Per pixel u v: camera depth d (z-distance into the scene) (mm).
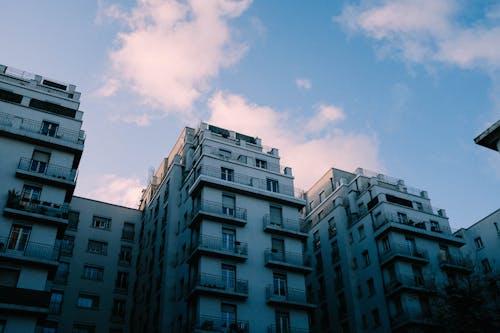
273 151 49719
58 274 48656
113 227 55375
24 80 40594
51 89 41500
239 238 40406
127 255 54312
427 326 42094
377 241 49031
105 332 47781
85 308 48156
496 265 50156
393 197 52125
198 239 39312
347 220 54531
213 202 41031
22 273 30797
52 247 32469
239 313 36500
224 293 36250
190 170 48312
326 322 51531
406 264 46125
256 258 40125
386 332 44219
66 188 35500
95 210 55344
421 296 44531
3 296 29266
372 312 46719
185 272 40594
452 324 36438
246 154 47562
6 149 35000
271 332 36594
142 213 58406
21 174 34031
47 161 36250
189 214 43719
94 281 50312
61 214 33969
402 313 43281
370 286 48281
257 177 45344
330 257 54250
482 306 37969
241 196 43031
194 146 50531
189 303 37281
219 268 37875
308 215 61625
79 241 52094
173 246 45031
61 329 45688
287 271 40844
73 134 38156
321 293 53812
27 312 29438
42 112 38031
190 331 35438
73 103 40781
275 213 44219
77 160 37812
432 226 50938
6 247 31344
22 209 32688
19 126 35938
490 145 28656
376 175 56688
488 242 51938
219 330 34844
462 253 51312
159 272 45906
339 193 57719
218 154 45938
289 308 38812
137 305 49219
